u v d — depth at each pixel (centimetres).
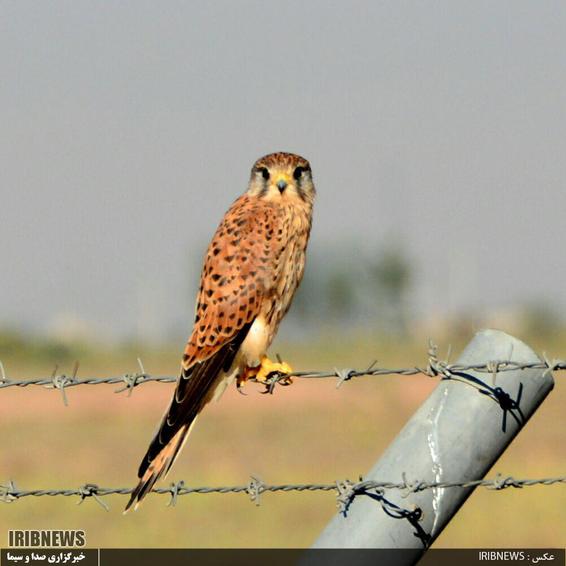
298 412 3139
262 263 857
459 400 594
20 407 3406
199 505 1817
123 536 1598
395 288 5719
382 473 592
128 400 3484
